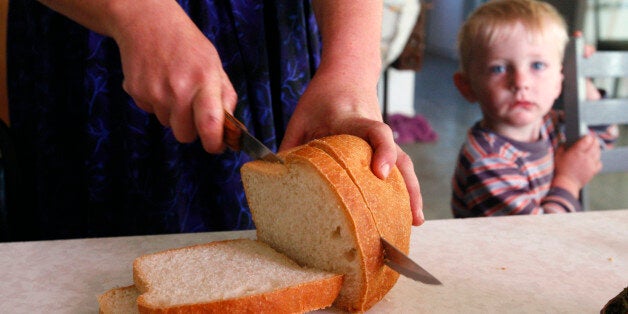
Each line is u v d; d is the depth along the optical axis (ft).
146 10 2.38
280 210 2.31
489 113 3.65
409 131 7.93
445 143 7.63
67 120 2.82
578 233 2.61
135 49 2.36
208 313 1.88
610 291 2.31
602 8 8.41
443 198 5.75
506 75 3.56
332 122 2.36
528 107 3.54
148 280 2.10
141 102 2.42
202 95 2.23
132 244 2.55
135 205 2.80
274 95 2.86
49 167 2.84
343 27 2.57
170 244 2.55
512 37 3.51
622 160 3.70
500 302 2.22
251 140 2.27
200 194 2.85
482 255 2.47
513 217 2.72
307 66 2.87
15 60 2.87
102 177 2.80
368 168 2.11
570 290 2.31
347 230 2.01
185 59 2.32
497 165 3.49
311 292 2.01
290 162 2.15
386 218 2.06
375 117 2.38
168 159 2.74
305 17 2.85
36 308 2.19
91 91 2.72
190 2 2.72
